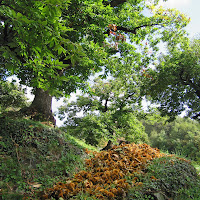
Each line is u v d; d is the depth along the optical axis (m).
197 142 34.69
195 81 16.03
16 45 2.71
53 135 7.51
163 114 17.92
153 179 5.11
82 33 6.77
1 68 8.69
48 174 5.62
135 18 12.43
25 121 7.43
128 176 5.46
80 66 9.10
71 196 4.30
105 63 9.52
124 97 18.09
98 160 6.75
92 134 15.34
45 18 1.95
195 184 5.92
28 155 5.95
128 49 11.39
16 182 4.80
